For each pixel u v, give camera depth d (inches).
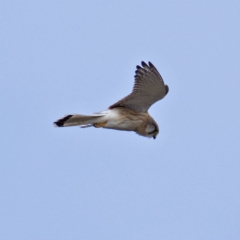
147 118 685.9
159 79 627.2
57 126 641.6
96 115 652.1
